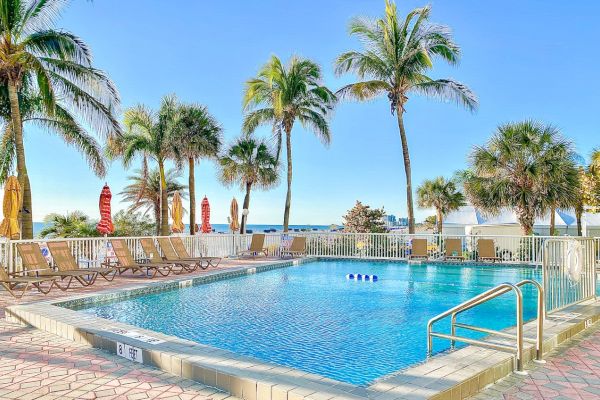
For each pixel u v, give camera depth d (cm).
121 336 490
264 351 559
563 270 620
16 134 1198
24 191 1254
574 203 1588
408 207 1738
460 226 2895
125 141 1908
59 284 958
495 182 1606
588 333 559
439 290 1035
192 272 1184
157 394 362
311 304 859
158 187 2919
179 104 2009
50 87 1166
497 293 443
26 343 517
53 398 352
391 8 1709
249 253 1697
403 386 343
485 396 361
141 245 1155
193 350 437
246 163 2250
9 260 938
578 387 379
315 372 483
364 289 1051
